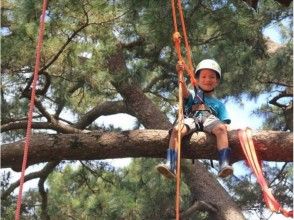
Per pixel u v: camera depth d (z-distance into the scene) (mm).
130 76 9594
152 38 9328
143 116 10891
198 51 10547
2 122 9641
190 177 11266
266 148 6250
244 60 10617
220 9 9531
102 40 8516
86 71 8609
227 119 6285
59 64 8609
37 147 6723
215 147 6184
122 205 11227
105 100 11758
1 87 8906
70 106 11023
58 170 12625
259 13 10781
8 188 11219
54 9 8031
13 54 8062
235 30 9953
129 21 8805
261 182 5938
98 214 11914
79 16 8117
